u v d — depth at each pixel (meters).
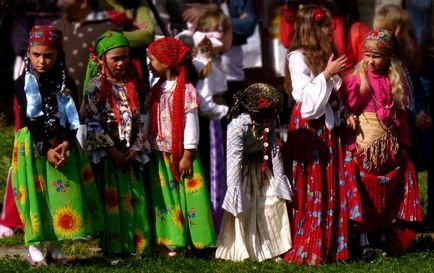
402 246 17.67
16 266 16.58
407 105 17.53
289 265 16.72
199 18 22.16
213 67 19.69
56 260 16.98
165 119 17.23
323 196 17.05
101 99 16.80
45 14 21.75
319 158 17.03
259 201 17.19
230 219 17.23
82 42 18.78
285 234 17.11
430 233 19.64
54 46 16.11
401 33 19.73
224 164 19.20
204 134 19.03
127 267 16.50
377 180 17.30
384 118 17.20
